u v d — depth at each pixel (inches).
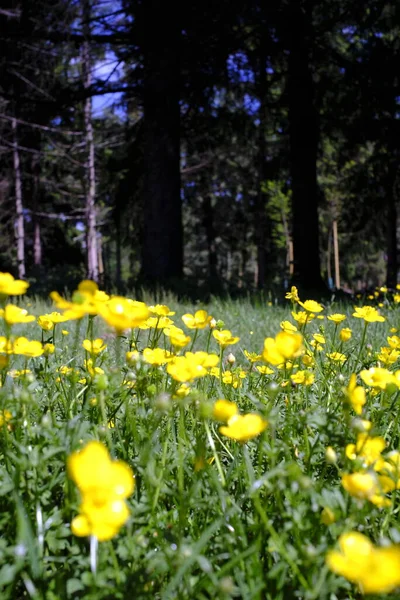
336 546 40.1
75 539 44.8
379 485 43.0
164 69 430.6
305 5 419.2
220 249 1540.4
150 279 430.3
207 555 45.5
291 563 36.7
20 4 434.0
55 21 438.0
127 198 549.6
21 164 806.5
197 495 50.0
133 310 44.2
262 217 947.3
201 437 57.9
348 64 461.4
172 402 55.5
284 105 500.1
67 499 45.4
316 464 58.4
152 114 440.1
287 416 66.0
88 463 31.7
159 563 40.4
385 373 57.7
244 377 84.0
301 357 84.0
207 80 436.1
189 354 54.7
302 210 463.2
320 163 834.2
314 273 459.5
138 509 45.0
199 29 405.7
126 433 61.3
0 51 453.7
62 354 92.9
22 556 36.4
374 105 464.8
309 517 45.5
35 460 44.2
